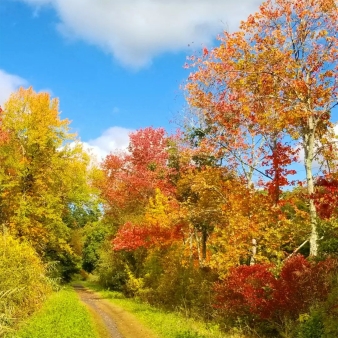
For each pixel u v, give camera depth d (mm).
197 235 25969
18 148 32406
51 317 16266
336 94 17469
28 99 32312
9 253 21172
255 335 15641
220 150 21406
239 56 19016
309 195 15977
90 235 66688
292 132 18094
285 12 17969
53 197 32625
